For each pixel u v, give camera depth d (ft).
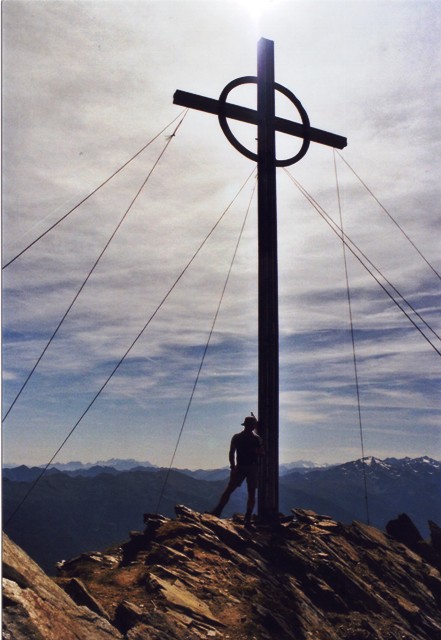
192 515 44.52
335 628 34.60
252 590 33.71
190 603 29.84
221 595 32.45
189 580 33.35
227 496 47.70
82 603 27.30
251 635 27.86
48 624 20.47
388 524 62.13
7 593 20.59
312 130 60.03
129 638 23.29
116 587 31.81
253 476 47.06
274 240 54.75
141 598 29.60
